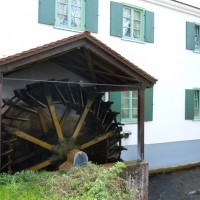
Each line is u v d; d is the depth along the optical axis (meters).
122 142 9.96
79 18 9.09
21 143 7.73
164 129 11.30
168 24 11.39
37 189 4.89
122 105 10.16
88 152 8.69
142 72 7.19
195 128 12.41
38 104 7.42
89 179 5.08
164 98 11.30
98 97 8.40
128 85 7.53
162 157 11.23
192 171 11.74
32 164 7.89
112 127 8.62
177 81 11.70
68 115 8.28
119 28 9.89
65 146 7.62
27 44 8.09
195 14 12.27
